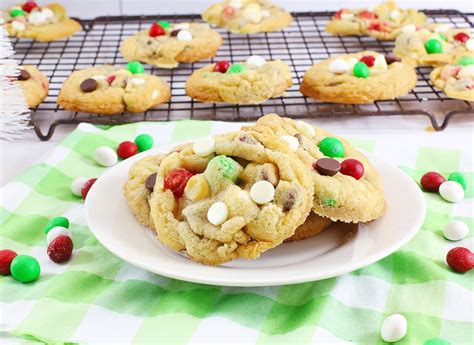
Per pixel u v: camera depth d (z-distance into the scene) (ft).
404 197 1.77
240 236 1.62
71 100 2.25
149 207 1.73
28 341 1.55
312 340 1.54
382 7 2.81
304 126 1.86
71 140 2.10
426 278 1.68
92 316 1.60
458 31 2.63
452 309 1.61
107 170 1.96
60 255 1.72
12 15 2.71
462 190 1.90
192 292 1.64
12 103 1.98
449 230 1.78
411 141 2.21
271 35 2.82
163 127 2.16
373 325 1.59
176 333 1.55
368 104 2.38
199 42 2.53
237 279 1.55
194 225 1.64
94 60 2.61
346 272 1.59
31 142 2.20
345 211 1.67
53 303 1.62
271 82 2.27
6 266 1.70
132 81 2.29
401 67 2.36
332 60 2.43
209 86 2.28
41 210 1.88
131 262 1.60
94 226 1.70
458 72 2.35
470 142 2.21
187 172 1.72
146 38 2.58
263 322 1.59
